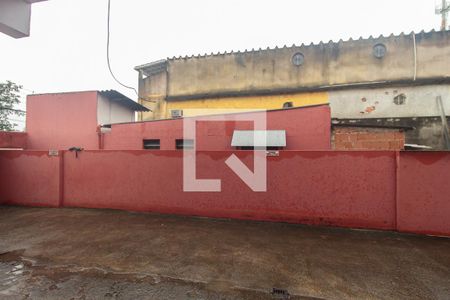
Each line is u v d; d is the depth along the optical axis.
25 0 3.51
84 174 6.11
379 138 7.87
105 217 5.27
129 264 3.12
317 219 4.73
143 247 3.66
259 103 12.92
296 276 2.84
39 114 11.52
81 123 11.01
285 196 4.89
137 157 5.74
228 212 5.18
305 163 4.79
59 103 11.33
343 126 8.03
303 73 12.48
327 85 12.05
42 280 2.77
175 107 14.41
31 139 11.55
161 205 5.58
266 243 3.82
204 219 5.14
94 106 10.92
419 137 10.81
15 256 3.38
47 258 3.31
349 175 4.59
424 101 10.87
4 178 6.50
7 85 15.95
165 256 3.35
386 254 3.43
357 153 4.55
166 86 14.71
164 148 9.25
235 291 2.55
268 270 2.97
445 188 4.09
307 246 3.71
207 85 14.01
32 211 5.79
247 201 5.08
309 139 7.67
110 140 10.34
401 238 4.04
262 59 13.16
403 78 11.23
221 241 3.90
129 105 13.23
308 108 7.70
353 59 11.84
